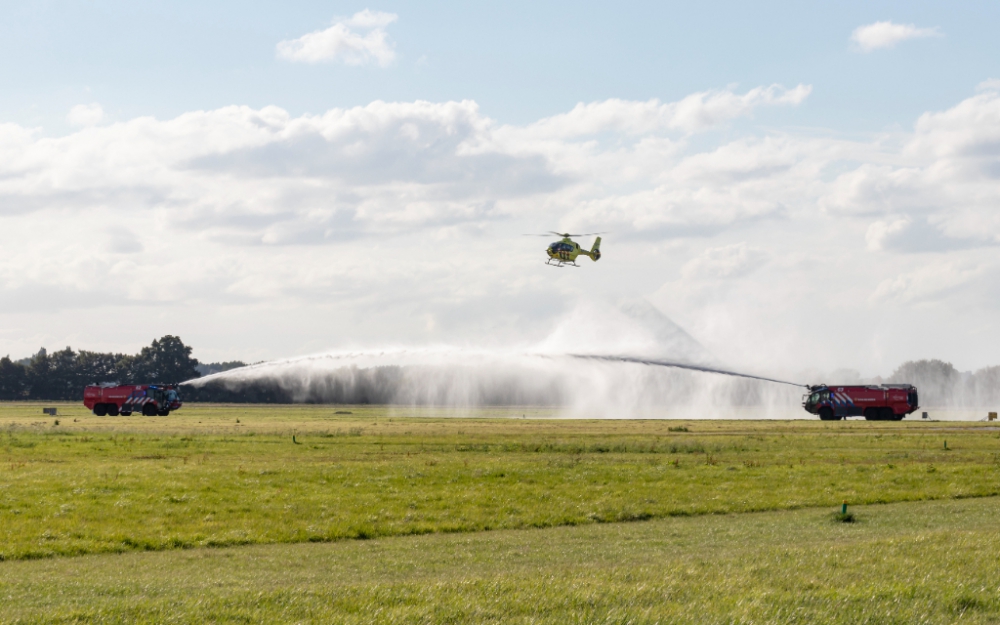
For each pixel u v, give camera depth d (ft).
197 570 81.66
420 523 112.47
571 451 217.77
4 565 86.02
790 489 144.36
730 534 102.73
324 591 63.36
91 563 86.99
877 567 69.82
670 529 108.58
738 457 200.85
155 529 105.60
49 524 107.34
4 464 177.68
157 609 58.23
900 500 135.44
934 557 74.49
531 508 124.98
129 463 183.01
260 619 55.06
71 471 161.38
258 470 163.84
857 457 201.57
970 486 148.15
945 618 54.75
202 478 151.23
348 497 132.05
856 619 53.98
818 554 77.41
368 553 91.91
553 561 84.38
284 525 109.81
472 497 134.21
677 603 57.36
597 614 54.75
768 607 55.88
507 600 58.59
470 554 89.97
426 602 59.00
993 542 82.79
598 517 118.73
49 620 55.83
